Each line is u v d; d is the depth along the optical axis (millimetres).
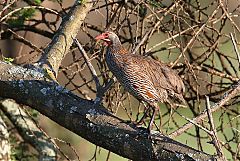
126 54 9367
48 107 8883
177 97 9516
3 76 9289
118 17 11719
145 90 9258
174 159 7770
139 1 11336
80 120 8539
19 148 13430
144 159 8039
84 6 11016
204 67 12961
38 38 18109
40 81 9133
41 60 10086
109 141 8289
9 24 13227
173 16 11875
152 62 9414
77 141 19688
